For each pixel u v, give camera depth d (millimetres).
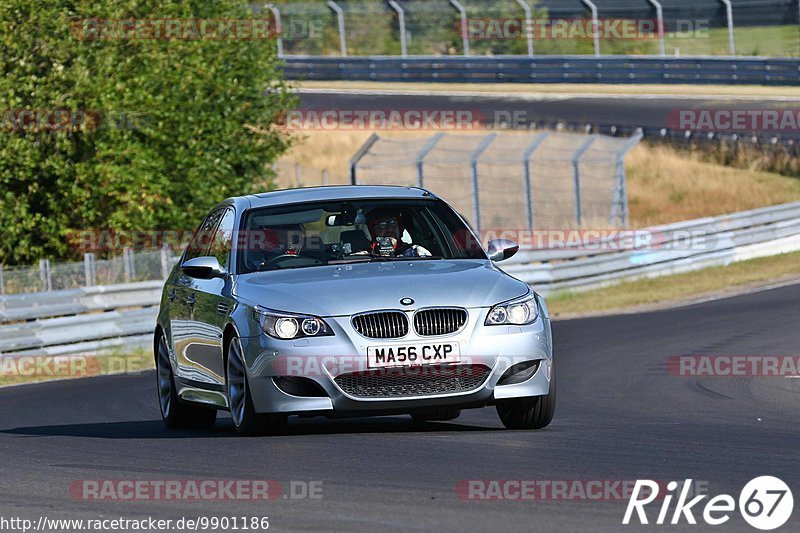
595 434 26500
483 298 26188
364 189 30688
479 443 24922
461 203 117062
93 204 76062
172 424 32438
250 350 26125
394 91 156500
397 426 29703
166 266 66812
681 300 73750
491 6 165250
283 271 28062
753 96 142875
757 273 84250
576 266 80000
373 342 25359
